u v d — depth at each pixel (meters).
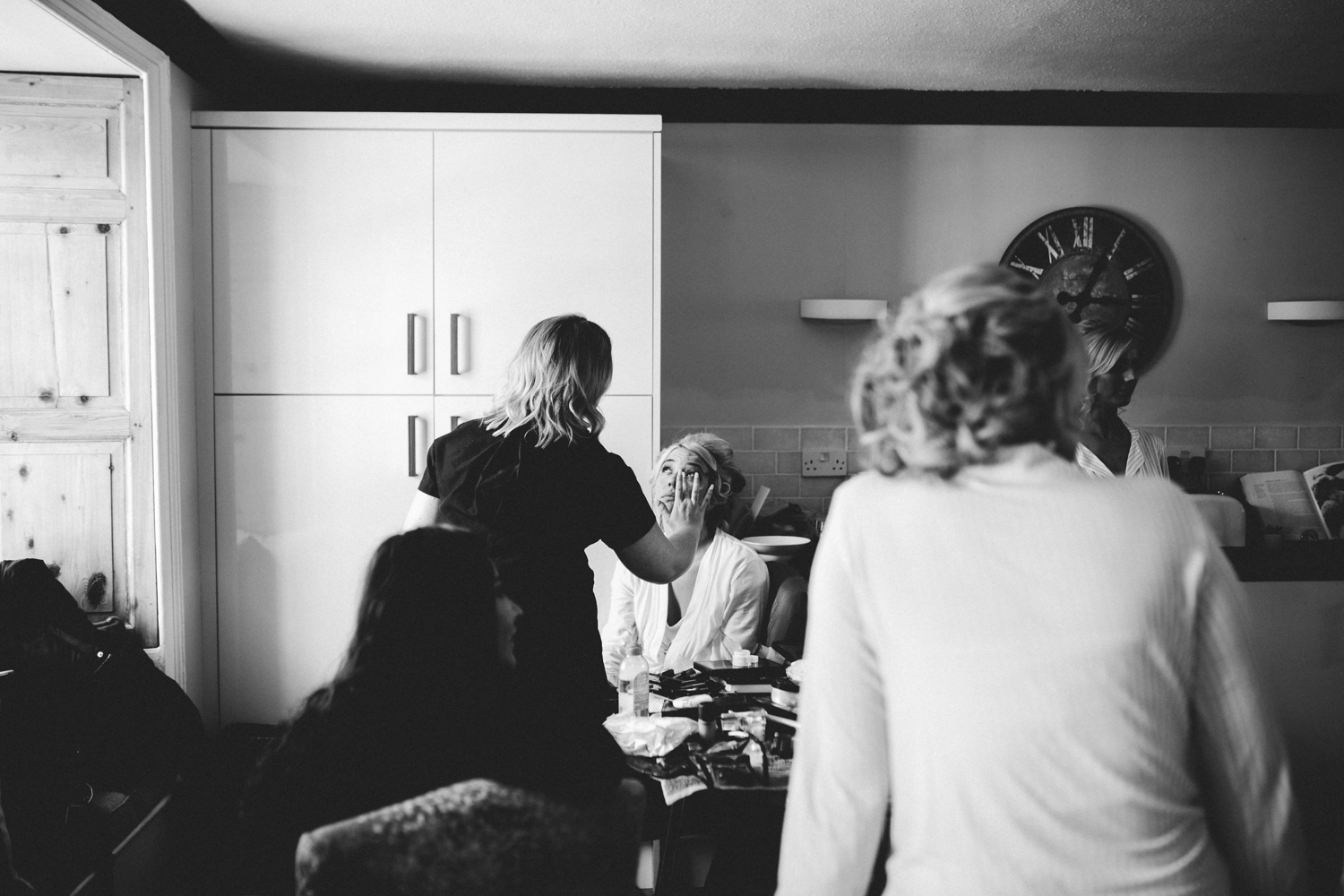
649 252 3.29
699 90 3.68
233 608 3.29
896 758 0.99
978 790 0.92
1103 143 3.84
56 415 2.96
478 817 1.04
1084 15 2.93
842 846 1.03
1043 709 0.91
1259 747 0.94
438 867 1.03
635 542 2.16
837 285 3.82
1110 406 2.55
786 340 3.83
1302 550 2.08
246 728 3.20
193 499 3.23
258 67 3.40
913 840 0.97
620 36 3.10
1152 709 0.91
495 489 2.06
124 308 2.96
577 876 1.07
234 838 2.78
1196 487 3.82
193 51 3.13
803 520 3.65
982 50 3.24
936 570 0.97
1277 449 3.91
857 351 3.83
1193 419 3.90
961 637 0.94
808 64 3.39
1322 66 3.43
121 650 2.67
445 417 3.29
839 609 1.05
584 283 3.29
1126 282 3.85
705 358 3.82
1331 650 2.04
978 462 0.99
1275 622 2.04
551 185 3.27
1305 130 3.86
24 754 2.20
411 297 3.27
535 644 2.03
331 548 3.29
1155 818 0.90
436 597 1.17
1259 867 0.97
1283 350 3.90
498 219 3.27
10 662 2.37
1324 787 2.04
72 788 2.31
